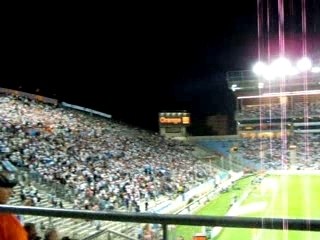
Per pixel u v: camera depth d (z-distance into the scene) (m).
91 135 48.28
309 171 55.31
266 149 65.69
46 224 8.09
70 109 61.69
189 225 2.57
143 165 43.16
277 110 70.44
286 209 31.86
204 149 66.12
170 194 35.59
